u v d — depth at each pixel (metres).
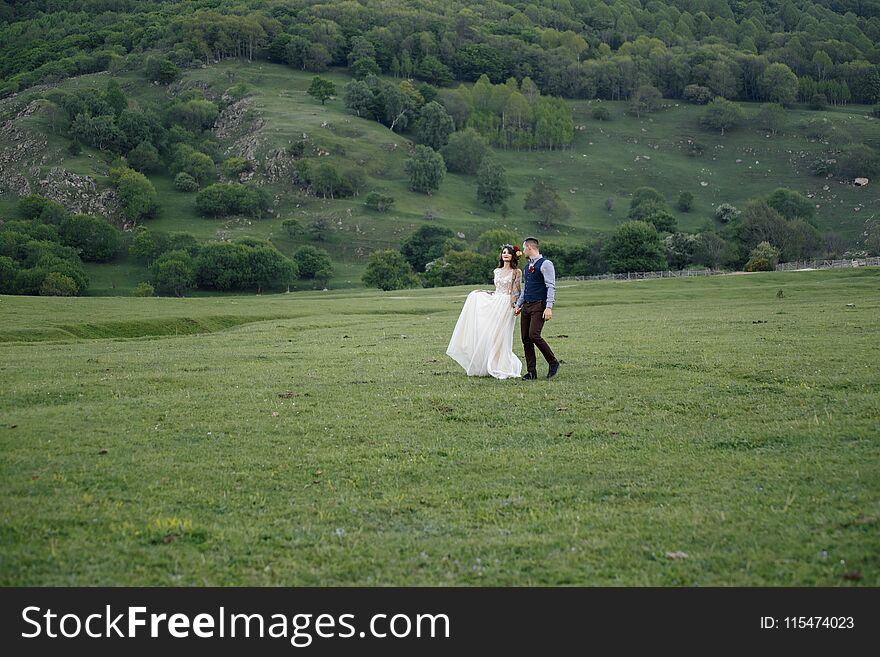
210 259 165.50
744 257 131.75
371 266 132.75
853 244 183.00
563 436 12.69
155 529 8.73
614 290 68.88
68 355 25.33
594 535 8.51
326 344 28.69
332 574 7.81
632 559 7.89
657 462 11.11
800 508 8.97
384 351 25.11
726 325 30.61
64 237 178.62
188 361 23.03
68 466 11.05
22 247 164.00
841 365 18.03
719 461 11.05
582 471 10.81
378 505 9.59
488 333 18.38
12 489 9.98
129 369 21.09
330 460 11.48
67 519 8.97
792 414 13.53
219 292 167.25
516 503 9.58
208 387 17.64
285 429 13.35
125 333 39.91
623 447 11.98
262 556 8.16
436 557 8.11
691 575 7.52
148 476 10.67
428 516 9.21
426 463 11.28
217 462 11.35
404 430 13.24
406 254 181.38
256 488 10.27
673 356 20.84
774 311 38.66
